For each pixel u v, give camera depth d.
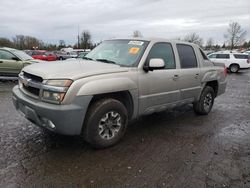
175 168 3.28
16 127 4.54
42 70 3.54
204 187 2.87
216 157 3.66
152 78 4.23
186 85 5.04
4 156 3.40
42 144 3.83
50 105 3.25
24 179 2.89
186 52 5.22
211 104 6.10
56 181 2.88
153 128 4.84
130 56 4.27
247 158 3.66
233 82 13.83
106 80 3.56
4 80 10.98
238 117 5.95
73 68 3.60
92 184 2.85
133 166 3.29
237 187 2.89
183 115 5.89
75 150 3.68
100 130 3.66
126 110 3.94
